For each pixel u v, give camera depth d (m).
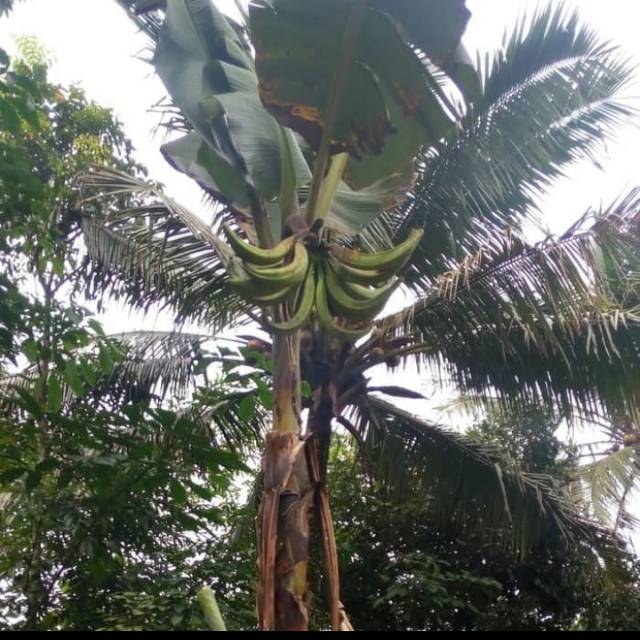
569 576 9.29
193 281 7.48
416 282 7.26
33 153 6.94
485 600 9.15
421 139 3.86
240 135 3.96
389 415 8.48
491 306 6.97
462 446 8.41
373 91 3.49
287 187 3.91
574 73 6.91
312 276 3.46
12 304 4.02
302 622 3.46
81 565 5.92
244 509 8.22
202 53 4.47
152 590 6.57
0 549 5.73
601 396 7.35
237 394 7.32
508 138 6.88
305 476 3.67
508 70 6.79
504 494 8.00
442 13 3.25
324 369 7.42
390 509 9.59
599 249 6.71
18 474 4.02
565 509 8.57
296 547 3.54
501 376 7.43
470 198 7.02
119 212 7.02
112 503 4.35
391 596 8.59
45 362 4.42
